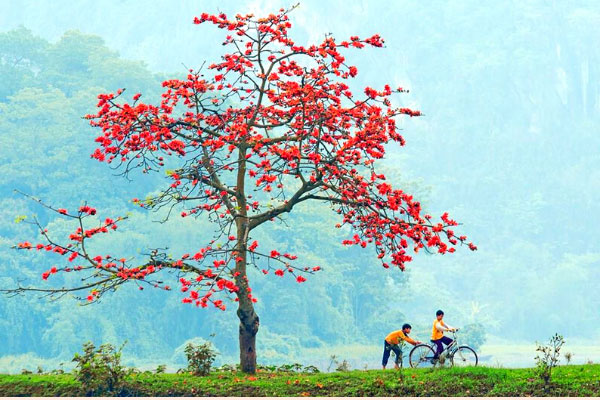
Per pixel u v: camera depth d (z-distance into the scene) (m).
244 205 22.48
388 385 19.08
